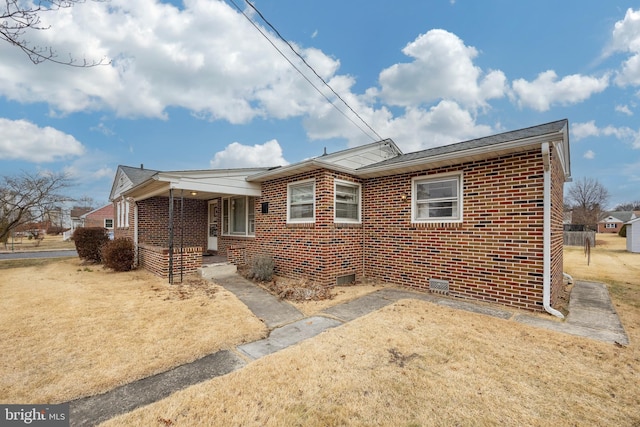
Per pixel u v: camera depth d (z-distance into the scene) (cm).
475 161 598
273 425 224
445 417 235
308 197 762
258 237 915
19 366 311
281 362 322
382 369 308
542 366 315
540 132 564
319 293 624
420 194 696
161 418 230
